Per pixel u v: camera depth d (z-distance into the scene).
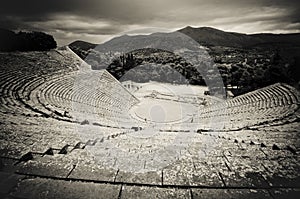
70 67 55.41
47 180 4.93
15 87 32.28
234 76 67.00
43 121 15.27
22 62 47.88
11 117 14.81
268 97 40.25
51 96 33.41
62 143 8.21
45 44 62.44
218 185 4.93
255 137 12.42
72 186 4.75
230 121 26.86
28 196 4.36
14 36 58.16
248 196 4.53
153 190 4.71
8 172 5.20
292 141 10.68
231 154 7.52
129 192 4.63
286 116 24.36
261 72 58.66
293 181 5.12
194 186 4.90
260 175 5.41
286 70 53.66
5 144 7.29
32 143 7.80
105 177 5.20
